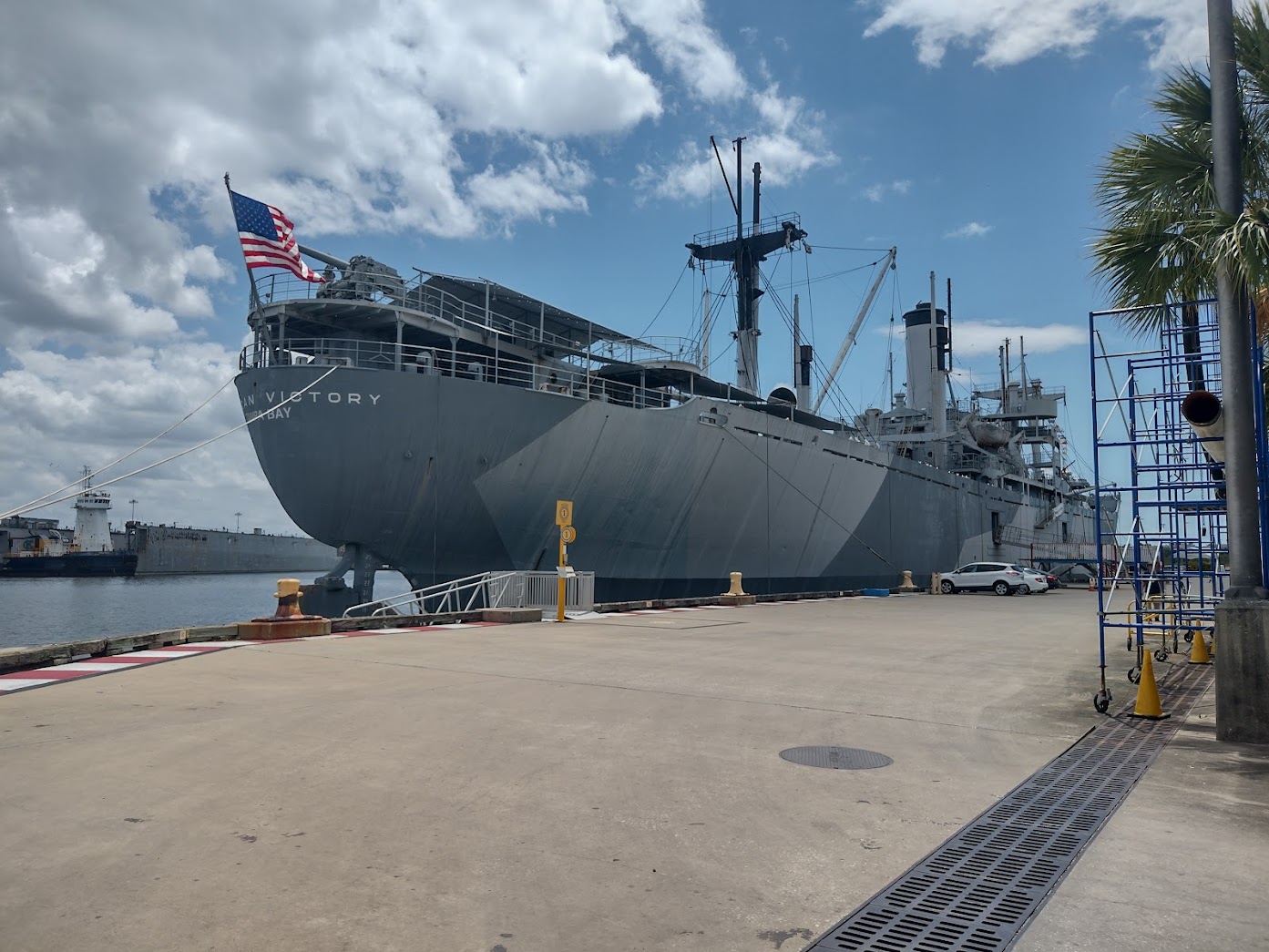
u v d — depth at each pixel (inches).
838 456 1465.3
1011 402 2402.8
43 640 1486.2
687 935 135.0
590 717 311.3
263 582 4101.9
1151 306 340.8
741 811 201.2
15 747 251.0
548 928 136.1
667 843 178.2
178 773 223.5
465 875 158.1
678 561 1164.5
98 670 408.2
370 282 968.3
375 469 903.7
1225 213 291.9
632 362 1208.8
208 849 168.6
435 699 342.0
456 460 922.7
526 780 224.1
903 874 162.9
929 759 257.9
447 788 214.7
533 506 987.9
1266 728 280.2
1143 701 331.0
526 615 740.7
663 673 427.8
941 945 132.8
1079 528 3056.1
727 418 1186.0
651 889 153.3
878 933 136.8
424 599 885.2
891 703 355.6
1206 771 245.3
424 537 950.4
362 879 154.7
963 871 164.9
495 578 836.6
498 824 188.1
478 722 296.4
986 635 680.4
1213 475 437.7
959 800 213.6
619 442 1042.1
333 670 419.8
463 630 649.0
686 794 213.9
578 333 1224.2
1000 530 2251.5
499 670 430.3
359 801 202.2
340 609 932.0
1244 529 296.0
